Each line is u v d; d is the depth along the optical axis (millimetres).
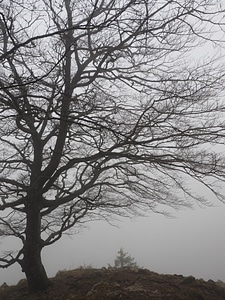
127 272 7938
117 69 7594
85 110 6188
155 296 6133
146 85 7027
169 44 6742
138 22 5605
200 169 6504
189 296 6355
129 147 6984
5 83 5785
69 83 6742
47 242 7445
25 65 6293
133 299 5957
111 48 6793
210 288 7043
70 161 6668
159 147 5973
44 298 6828
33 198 7117
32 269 7297
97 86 7660
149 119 5863
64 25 5988
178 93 6141
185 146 6109
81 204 9109
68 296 6699
